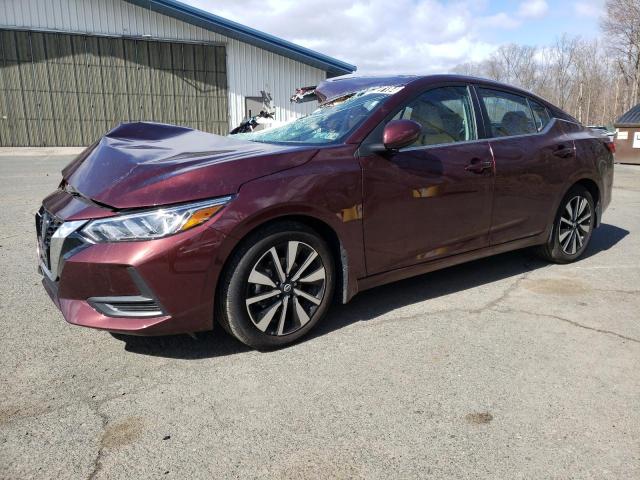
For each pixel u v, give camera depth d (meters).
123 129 3.58
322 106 3.95
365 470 2.03
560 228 4.55
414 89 3.59
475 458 2.10
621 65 52.78
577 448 2.16
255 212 2.75
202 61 22.19
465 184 3.65
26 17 20.03
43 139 21.17
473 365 2.85
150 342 3.13
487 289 4.06
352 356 2.96
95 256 2.59
